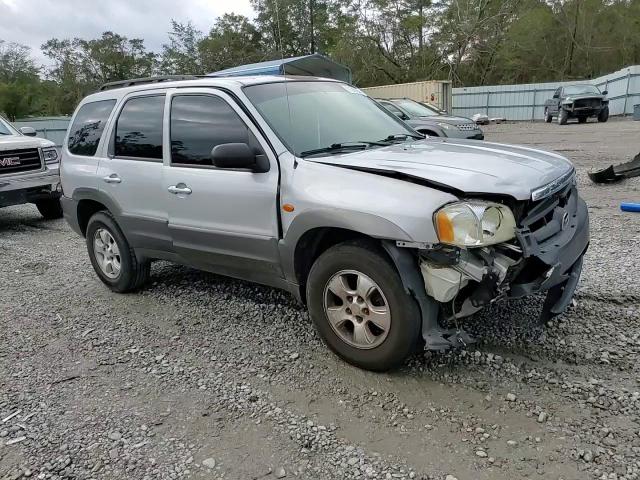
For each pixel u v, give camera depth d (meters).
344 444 2.81
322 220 3.33
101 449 2.88
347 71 15.02
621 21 45.53
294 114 4.00
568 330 3.78
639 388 3.06
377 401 3.16
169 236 4.51
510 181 3.12
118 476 2.67
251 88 4.05
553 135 19.59
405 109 14.84
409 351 3.24
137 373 3.70
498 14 41.34
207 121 4.14
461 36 42.16
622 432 2.71
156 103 4.58
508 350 3.58
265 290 5.05
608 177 8.95
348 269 3.36
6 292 5.62
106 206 5.01
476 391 3.16
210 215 4.09
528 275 3.21
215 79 4.35
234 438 2.92
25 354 4.09
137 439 2.96
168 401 3.32
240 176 3.86
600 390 3.05
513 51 46.97
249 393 3.35
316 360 3.69
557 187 3.35
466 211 2.93
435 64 44.38
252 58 39.62
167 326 4.45
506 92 34.78
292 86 4.33
